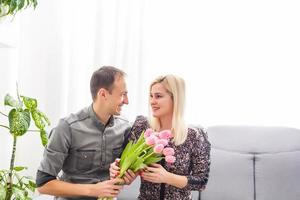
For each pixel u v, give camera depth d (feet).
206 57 9.25
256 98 9.14
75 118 6.13
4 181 5.87
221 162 8.06
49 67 9.52
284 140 8.18
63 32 9.46
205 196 7.98
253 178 7.90
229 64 9.21
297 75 8.95
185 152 5.93
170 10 9.27
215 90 9.25
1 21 6.86
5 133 8.25
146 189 5.90
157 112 5.93
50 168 5.74
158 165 5.39
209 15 9.23
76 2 9.43
